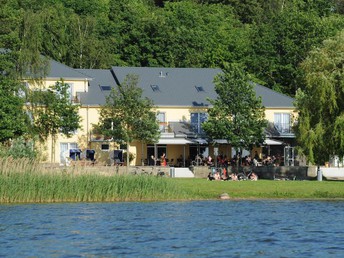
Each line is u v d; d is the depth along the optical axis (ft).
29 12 540.52
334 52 479.82
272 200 407.85
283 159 586.86
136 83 545.44
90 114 577.02
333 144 464.65
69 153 563.48
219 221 305.94
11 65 511.81
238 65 566.77
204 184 454.40
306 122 475.31
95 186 392.47
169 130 582.35
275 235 265.75
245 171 522.88
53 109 536.83
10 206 363.56
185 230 278.05
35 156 463.01
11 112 496.23
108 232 272.31
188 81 620.08
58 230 277.23
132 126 538.88
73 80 582.76
